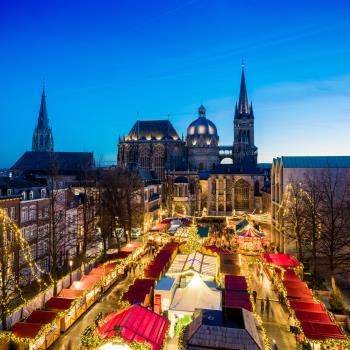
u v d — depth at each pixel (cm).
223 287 3566
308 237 5188
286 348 2773
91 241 6412
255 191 12812
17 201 4678
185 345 1816
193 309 2872
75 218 6450
